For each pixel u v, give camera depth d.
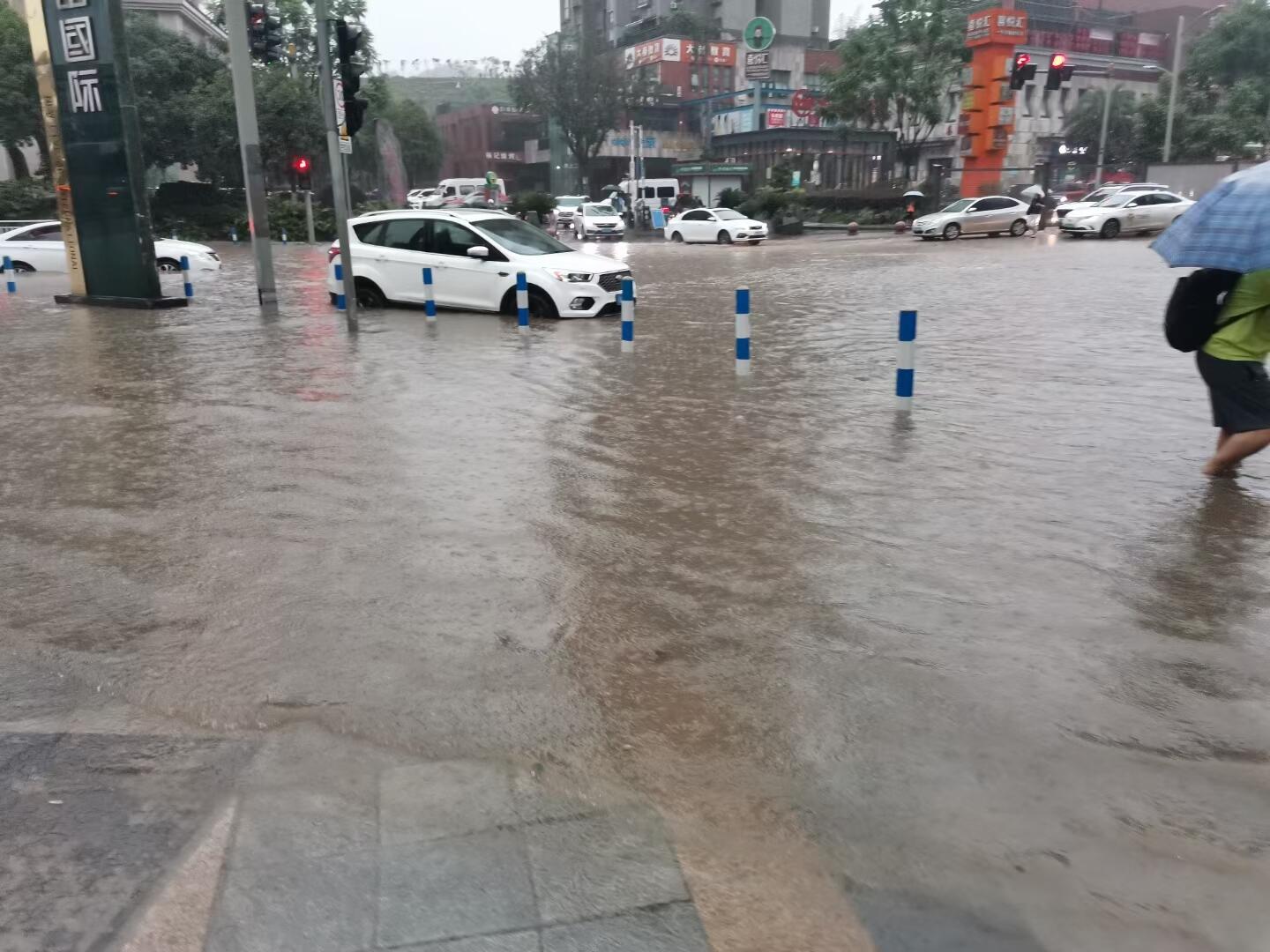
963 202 36.97
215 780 2.94
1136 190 37.72
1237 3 64.75
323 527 5.37
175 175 58.41
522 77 69.38
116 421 8.09
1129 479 6.15
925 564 4.77
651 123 82.12
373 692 3.53
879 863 2.61
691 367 10.34
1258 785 2.98
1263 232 5.04
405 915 2.35
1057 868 2.59
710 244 38.91
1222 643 3.91
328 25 12.51
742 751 3.16
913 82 52.97
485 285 14.88
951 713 3.39
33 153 54.19
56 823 2.71
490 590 4.48
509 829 2.71
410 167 79.50
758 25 71.12
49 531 5.39
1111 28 88.31
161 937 2.28
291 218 45.03
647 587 4.51
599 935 2.30
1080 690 3.55
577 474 6.36
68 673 3.68
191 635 4.03
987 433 7.36
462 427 7.68
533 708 3.42
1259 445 5.88
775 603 4.32
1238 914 2.42
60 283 22.62
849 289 18.66
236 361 10.99
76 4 16.12
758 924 2.36
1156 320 13.51
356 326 13.38
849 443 7.08
